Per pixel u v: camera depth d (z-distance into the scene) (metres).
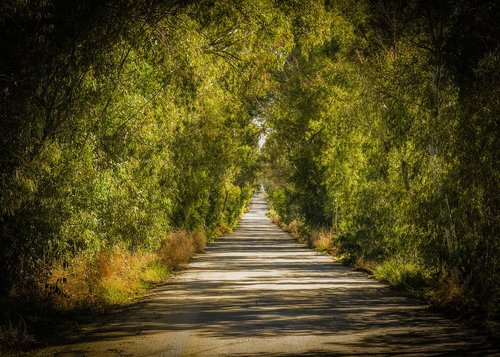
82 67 11.99
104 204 13.89
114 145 13.95
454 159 13.87
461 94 14.77
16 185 10.26
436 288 15.43
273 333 10.98
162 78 16.23
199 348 9.60
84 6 11.46
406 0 17.91
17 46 10.85
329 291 17.73
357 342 10.12
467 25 15.70
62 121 11.92
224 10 15.88
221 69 19.23
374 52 20.03
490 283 12.77
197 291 17.73
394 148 18.11
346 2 18.45
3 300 11.66
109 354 9.16
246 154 46.72
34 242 11.90
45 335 10.66
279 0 17.00
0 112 10.42
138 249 20.39
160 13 14.30
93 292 14.37
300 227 51.00
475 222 13.04
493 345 9.85
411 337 10.59
